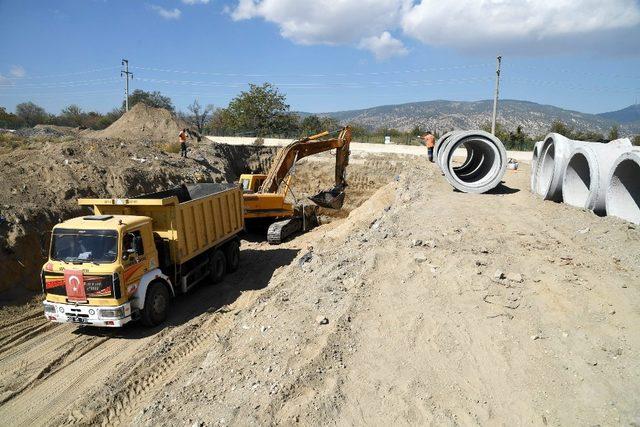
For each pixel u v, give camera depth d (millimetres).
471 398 5488
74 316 8938
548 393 5492
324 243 15750
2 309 10594
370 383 5762
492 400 5453
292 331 7211
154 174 20375
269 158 33812
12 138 26156
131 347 9031
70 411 6992
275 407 5406
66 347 9062
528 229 10750
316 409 5316
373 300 7574
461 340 6461
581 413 5160
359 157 32594
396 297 7605
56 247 9109
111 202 10477
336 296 8023
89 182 17141
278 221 18797
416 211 12930
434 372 5922
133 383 7660
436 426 5098
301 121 57312
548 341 6309
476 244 9578
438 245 9523
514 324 6699
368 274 8406
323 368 6070
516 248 9336
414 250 9234
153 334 9578
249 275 13758
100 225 9102
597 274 7949
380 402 5449
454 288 7680
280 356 6586
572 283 7609
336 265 9445
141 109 36156
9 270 11430
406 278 8148
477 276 7969
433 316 7016
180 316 10602
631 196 11305
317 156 33188
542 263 8453
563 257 8773
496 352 6199
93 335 9586
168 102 69188
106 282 8742
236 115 52844
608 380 5562
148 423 5816
